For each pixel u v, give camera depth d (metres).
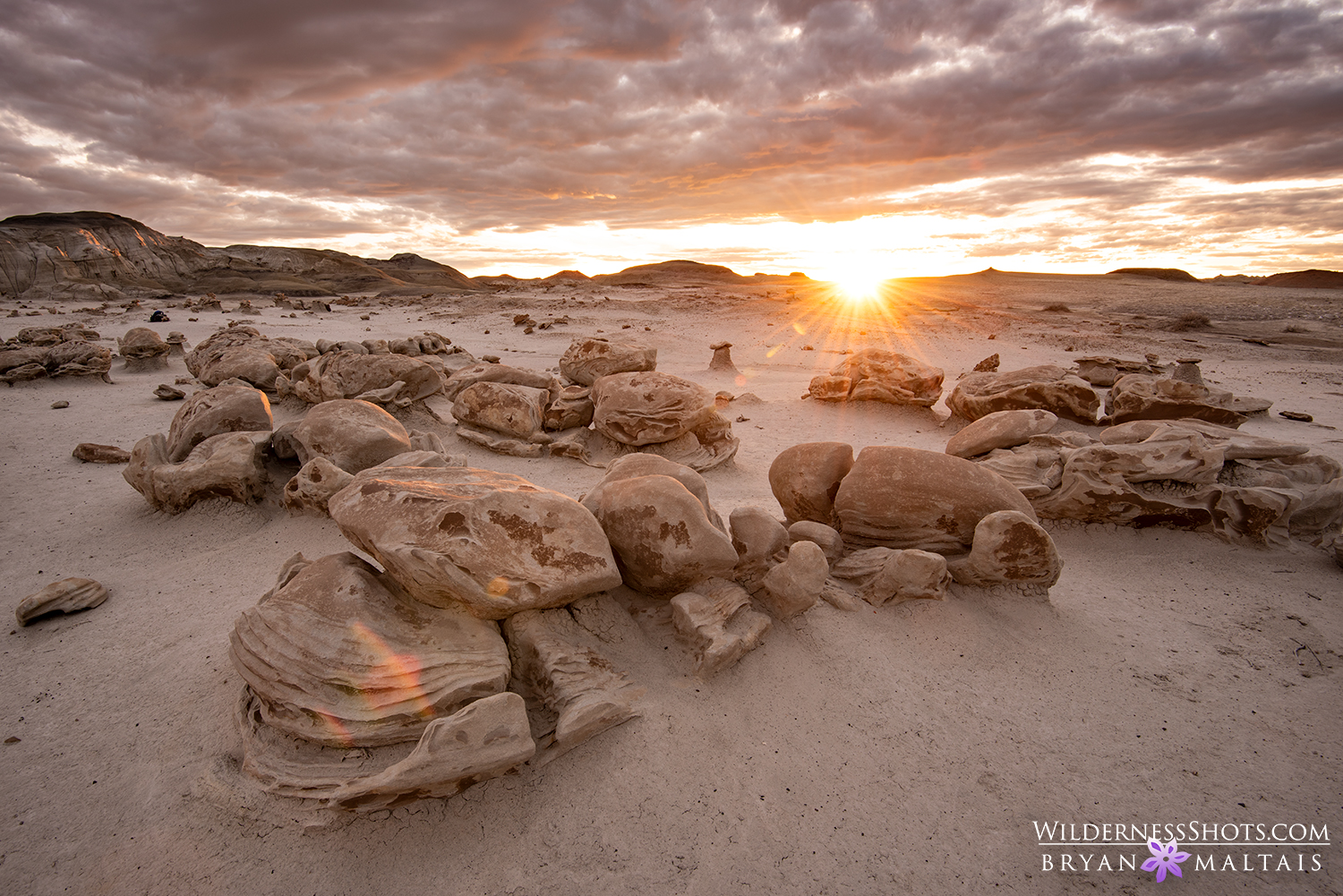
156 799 2.97
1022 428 7.36
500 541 3.35
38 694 3.72
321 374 11.09
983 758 3.26
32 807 2.94
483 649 3.24
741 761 3.17
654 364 11.88
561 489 7.93
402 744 3.01
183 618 4.57
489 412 9.69
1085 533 6.11
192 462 6.41
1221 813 2.97
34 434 9.80
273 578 5.19
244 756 3.12
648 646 3.84
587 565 3.54
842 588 4.59
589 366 11.69
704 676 3.61
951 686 3.76
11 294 56.28
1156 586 5.23
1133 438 6.84
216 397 7.56
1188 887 2.64
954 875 2.67
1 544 5.86
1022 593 4.58
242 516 6.32
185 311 39.16
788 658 3.86
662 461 4.73
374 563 5.24
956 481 4.73
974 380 11.84
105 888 2.60
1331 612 4.75
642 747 3.16
